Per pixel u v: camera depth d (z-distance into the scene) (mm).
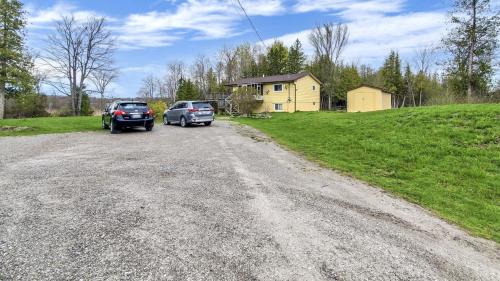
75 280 2729
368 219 4633
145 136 14172
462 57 23109
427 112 13945
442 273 3232
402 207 5434
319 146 11523
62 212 4258
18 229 3697
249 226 4008
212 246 3436
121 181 5988
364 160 9203
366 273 3076
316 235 3865
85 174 6535
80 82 39688
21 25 29469
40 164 7570
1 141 12156
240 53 68250
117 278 2771
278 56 62094
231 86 48844
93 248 3287
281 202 5066
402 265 3301
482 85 22641
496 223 5051
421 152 9406
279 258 3252
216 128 18438
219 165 7797
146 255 3186
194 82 70312
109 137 13750
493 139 9602
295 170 7785
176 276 2846
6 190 5262
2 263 2961
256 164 8211
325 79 49062
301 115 25125
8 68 28859
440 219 5004
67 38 38000
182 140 12750
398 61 57531
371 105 36906
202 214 4340
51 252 3186
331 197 5633
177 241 3510
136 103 15945
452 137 10352
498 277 3275
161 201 4820
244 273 2947
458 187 6824
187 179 6285
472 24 22312
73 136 14078
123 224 3902
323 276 2973
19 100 31703
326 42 48438
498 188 6680
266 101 43250
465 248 3963
